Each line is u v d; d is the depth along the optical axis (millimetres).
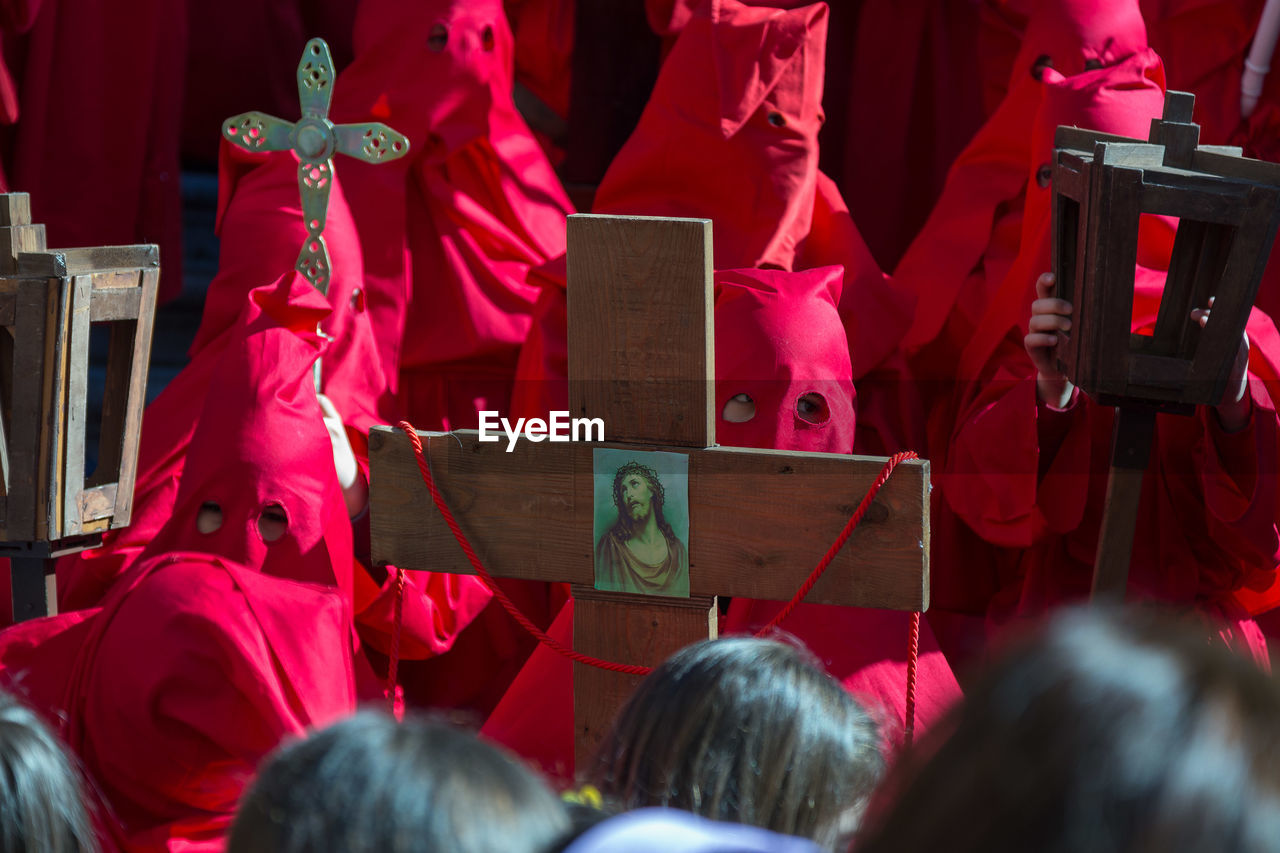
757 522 4660
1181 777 1432
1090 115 7305
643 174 8211
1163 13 8812
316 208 7355
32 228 5949
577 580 4930
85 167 11172
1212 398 5094
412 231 8625
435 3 8484
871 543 4543
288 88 14742
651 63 9906
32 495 5996
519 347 8484
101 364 12586
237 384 6344
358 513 7176
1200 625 1750
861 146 10102
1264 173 4914
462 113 8531
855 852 1681
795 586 4668
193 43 14609
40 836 2838
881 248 10148
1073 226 5695
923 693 5930
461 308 8453
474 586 7258
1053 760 1483
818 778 2744
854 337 7699
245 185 8258
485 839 2064
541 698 6023
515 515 4957
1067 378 5805
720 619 6609
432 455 5000
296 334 6742
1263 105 8797
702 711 2799
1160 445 6906
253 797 2137
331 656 5977
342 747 2141
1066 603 7059
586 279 4645
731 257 7871
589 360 4723
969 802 1526
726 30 7992
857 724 2895
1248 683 1495
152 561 6121
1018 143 8133
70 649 6070
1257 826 1415
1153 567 6953
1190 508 6906
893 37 9906
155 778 5707
